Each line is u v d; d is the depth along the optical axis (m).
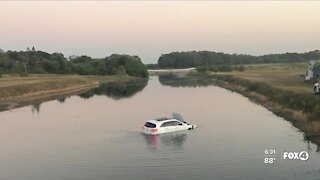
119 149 39.69
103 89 127.62
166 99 87.38
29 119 61.44
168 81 172.12
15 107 78.31
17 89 99.19
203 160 34.84
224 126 50.84
